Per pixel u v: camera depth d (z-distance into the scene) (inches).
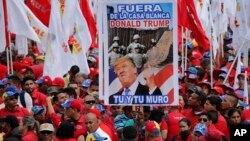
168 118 1028.5
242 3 1606.8
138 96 995.9
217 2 1681.8
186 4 1405.0
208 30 1544.0
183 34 1574.8
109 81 996.6
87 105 1058.1
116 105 1017.5
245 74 1240.8
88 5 1480.1
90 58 1515.7
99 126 959.0
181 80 1323.8
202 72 1419.8
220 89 1211.9
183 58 1526.8
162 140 946.1
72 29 1384.1
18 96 1072.8
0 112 1040.2
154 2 987.9
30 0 1385.3
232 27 1679.4
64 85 1226.6
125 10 989.2
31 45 1681.8
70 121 994.7
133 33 991.0
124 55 993.5
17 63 1409.9
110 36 993.5
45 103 1125.1
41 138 954.7
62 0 1368.1
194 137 898.1
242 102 1130.7
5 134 935.7
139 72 993.5
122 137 946.1
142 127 1010.1
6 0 1268.5
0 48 1263.5
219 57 1663.4
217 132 839.7
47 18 1384.1
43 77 1215.6
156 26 988.6
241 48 1432.1
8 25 1273.4
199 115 1019.3
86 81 1238.3
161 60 991.0
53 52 1318.9
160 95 994.7
